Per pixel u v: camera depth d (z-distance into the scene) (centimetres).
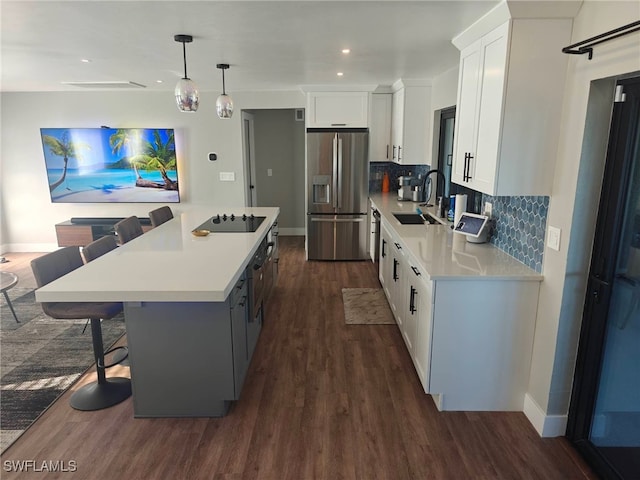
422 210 452
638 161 186
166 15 235
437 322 247
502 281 240
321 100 543
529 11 208
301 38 287
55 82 500
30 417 257
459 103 296
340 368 311
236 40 293
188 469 216
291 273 536
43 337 362
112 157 600
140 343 245
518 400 259
